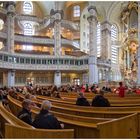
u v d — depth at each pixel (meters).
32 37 45.03
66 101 10.47
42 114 4.82
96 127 4.39
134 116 4.75
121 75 48.00
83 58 43.56
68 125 5.13
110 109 7.08
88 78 43.06
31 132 3.50
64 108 7.59
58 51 44.34
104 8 48.25
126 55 44.72
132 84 38.72
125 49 44.69
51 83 44.94
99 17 49.97
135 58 41.25
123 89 13.19
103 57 48.12
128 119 4.46
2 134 6.43
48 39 46.09
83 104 8.72
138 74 35.50
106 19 49.38
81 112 6.96
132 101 9.91
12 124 4.19
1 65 36.53
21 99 12.98
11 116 5.26
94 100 8.46
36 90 18.22
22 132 3.59
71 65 43.62
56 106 8.21
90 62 42.16
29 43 45.56
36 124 4.68
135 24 42.97
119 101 9.91
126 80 41.81
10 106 12.62
